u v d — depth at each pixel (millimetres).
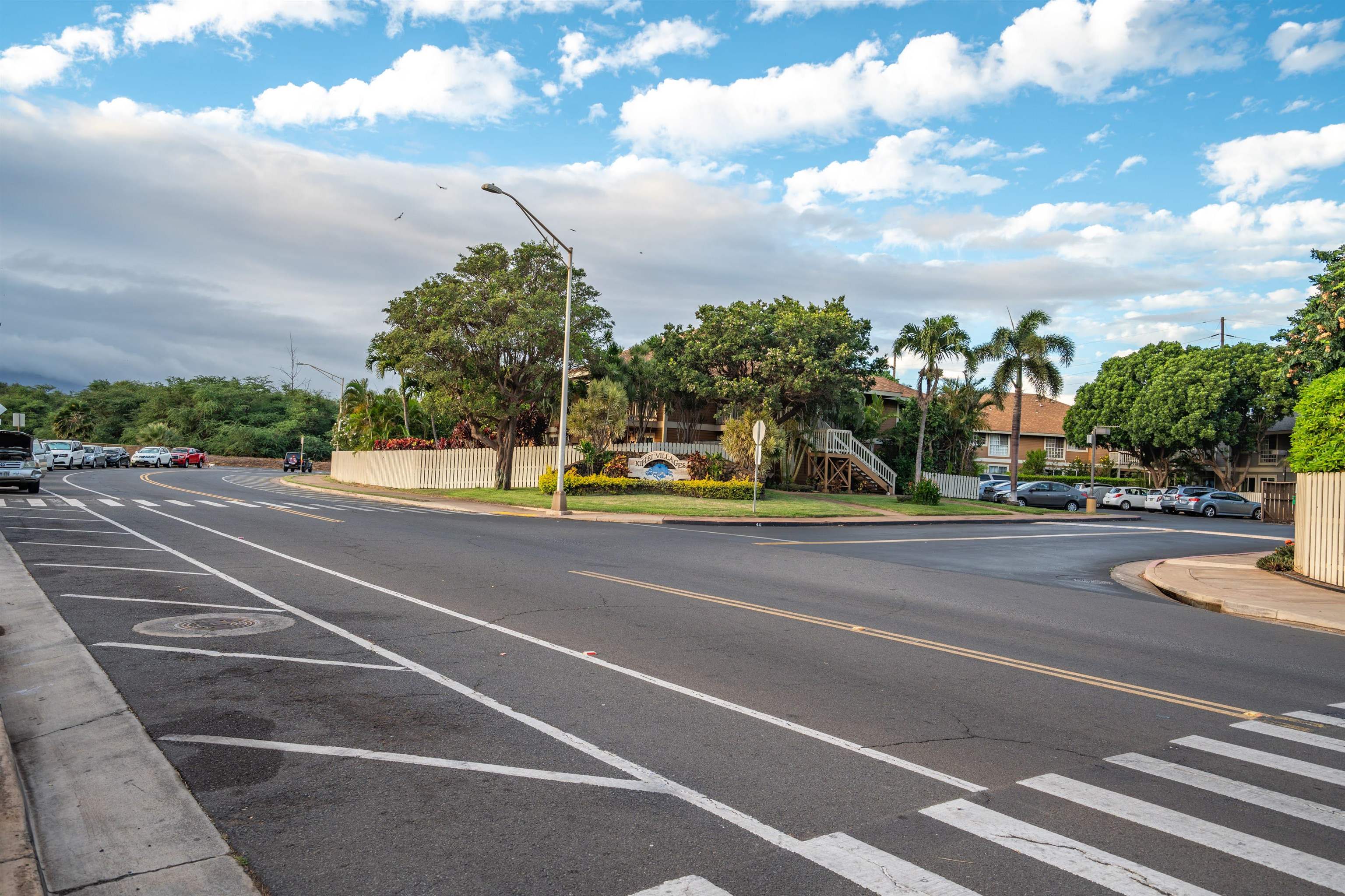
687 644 8539
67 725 5719
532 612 9930
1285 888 3902
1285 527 36562
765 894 3752
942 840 4312
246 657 7527
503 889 3750
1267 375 48000
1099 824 4555
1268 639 10531
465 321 32219
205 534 16953
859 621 10305
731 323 38406
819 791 4910
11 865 3688
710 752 5480
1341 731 6465
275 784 4816
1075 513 39594
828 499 35969
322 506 26297
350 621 9109
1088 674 8023
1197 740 6105
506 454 35188
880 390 50594
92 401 96375
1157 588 15938
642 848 4156
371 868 3914
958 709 6648
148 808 4500
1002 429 67625
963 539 23906
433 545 16266
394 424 51094
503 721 5977
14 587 10680
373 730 5738
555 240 26438
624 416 35375
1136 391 56156
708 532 22719
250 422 89375
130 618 9000
